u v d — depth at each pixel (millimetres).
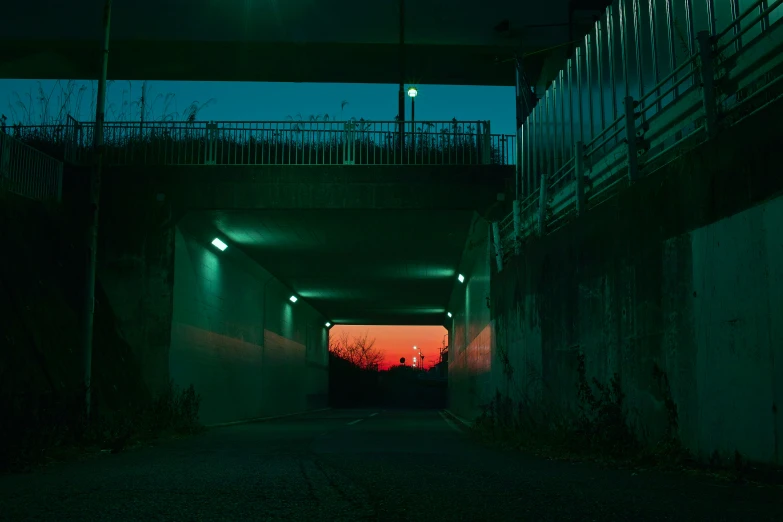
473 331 27672
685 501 6055
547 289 14172
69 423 12891
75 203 20141
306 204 20234
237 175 20297
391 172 20422
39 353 14711
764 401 7062
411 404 76500
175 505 6188
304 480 7934
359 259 28969
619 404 10422
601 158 12914
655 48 11383
